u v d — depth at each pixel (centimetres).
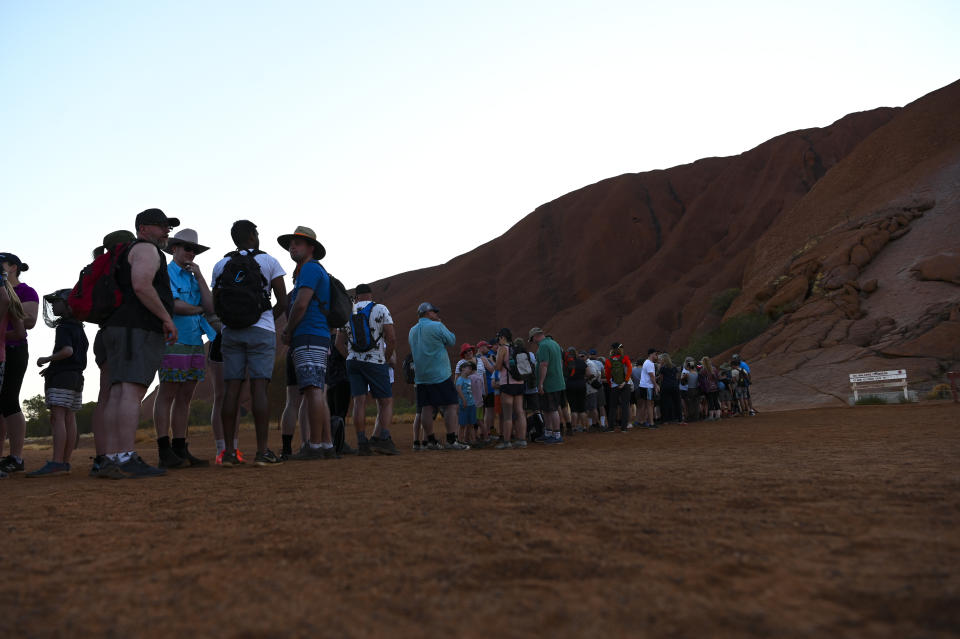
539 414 1112
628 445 846
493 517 261
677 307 8200
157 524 275
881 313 4188
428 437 905
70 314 604
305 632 138
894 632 126
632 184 10844
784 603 146
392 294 12338
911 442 618
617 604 149
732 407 2106
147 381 489
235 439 596
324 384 655
